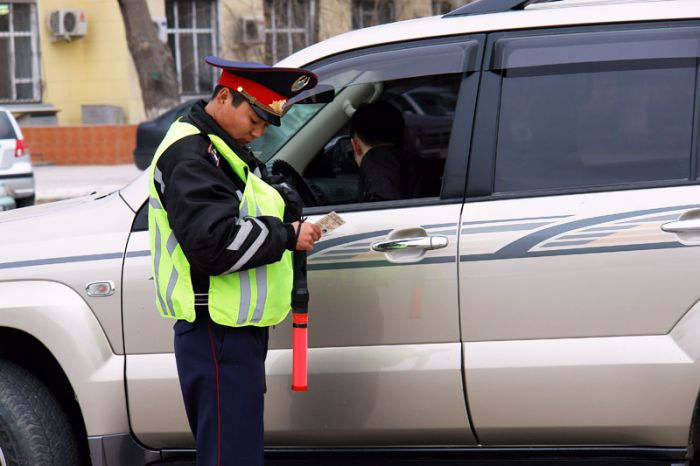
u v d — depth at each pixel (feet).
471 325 13.78
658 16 13.84
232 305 12.52
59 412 15.10
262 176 13.42
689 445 13.64
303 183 15.66
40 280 14.73
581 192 13.69
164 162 12.47
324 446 14.67
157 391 14.51
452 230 13.84
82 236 14.88
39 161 86.99
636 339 13.39
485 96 14.16
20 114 93.66
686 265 13.23
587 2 14.32
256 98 12.54
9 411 14.75
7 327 14.93
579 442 13.91
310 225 12.85
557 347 13.53
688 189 13.39
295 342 13.14
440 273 13.82
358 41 14.83
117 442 14.74
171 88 72.79
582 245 13.44
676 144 13.62
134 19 71.72
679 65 13.70
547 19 14.16
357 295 14.10
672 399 13.32
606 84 13.89
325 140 16.65
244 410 12.80
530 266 13.56
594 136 13.87
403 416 14.07
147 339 14.55
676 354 13.25
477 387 13.76
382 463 14.71
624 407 13.44
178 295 12.65
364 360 14.08
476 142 14.08
